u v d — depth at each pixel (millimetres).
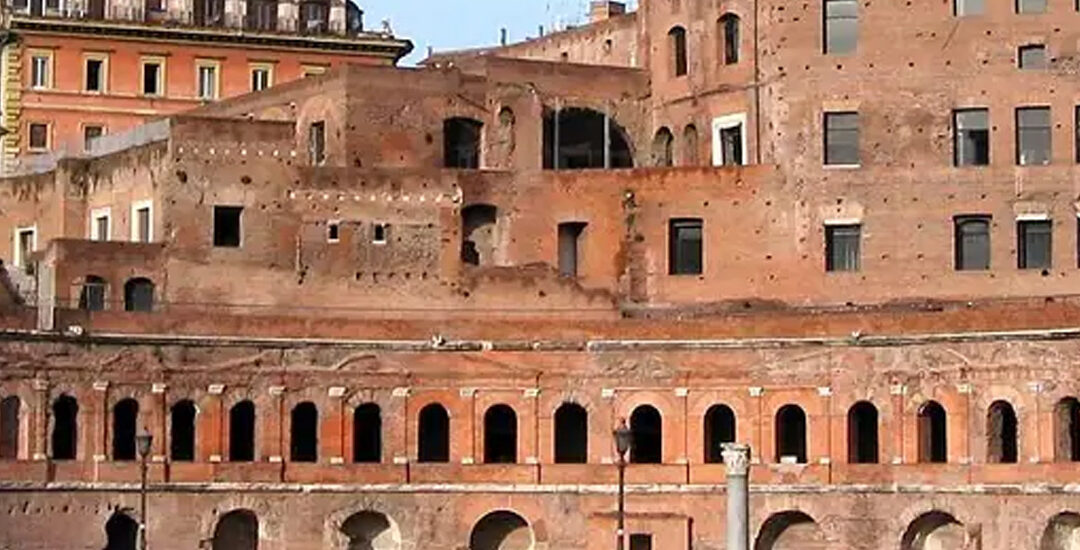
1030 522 120500
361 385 130125
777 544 128375
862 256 134375
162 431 127312
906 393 125000
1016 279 132375
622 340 129875
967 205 133250
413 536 129375
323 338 130000
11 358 124125
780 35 136375
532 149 143250
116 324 127250
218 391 128375
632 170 138125
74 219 145250
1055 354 120562
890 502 124750
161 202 134125
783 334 127875
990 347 122625
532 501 129500
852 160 135125
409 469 129875
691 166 138125
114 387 126688
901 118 134375
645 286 137625
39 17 172250
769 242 135750
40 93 173250
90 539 125375
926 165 134000
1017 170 133000
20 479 123812
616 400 129750
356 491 129125
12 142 172625
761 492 127000
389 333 130750
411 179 136500
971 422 123062
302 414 130625
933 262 133500
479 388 130500
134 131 144000
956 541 124875
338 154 139125
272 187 135000
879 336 125625
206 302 133625
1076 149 133000
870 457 127688
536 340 130500
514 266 137125
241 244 134625
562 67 144750
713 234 136750
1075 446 121875
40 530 124062
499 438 132125
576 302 136125
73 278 131750
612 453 129625
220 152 134500
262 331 129500
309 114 142750
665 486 128375
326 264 135375
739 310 135375
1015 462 122812
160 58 175625
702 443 128750
